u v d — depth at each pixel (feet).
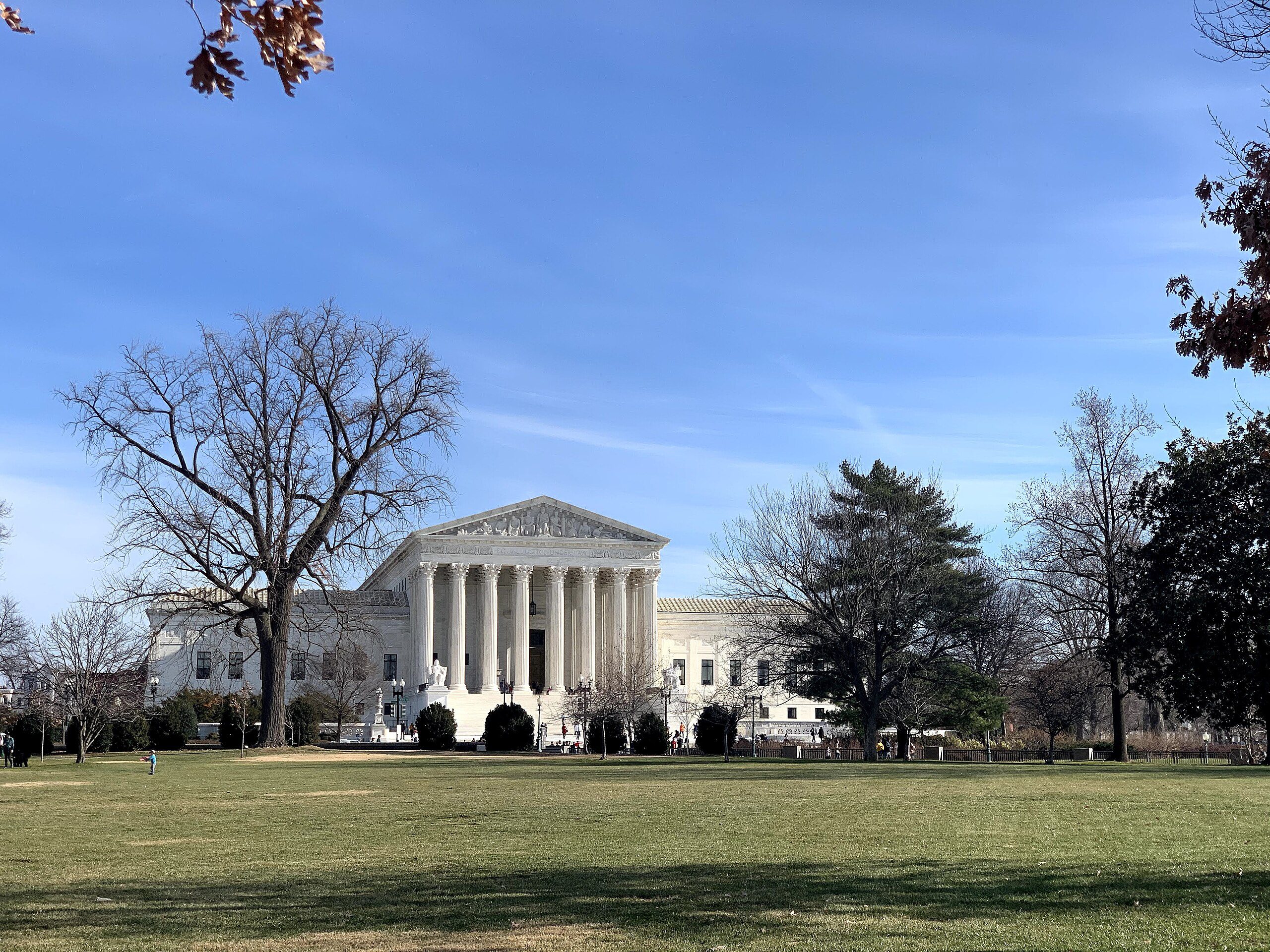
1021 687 331.77
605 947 45.65
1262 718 198.39
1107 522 223.92
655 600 435.12
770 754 291.58
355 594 451.12
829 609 223.92
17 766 216.74
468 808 111.34
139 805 119.55
